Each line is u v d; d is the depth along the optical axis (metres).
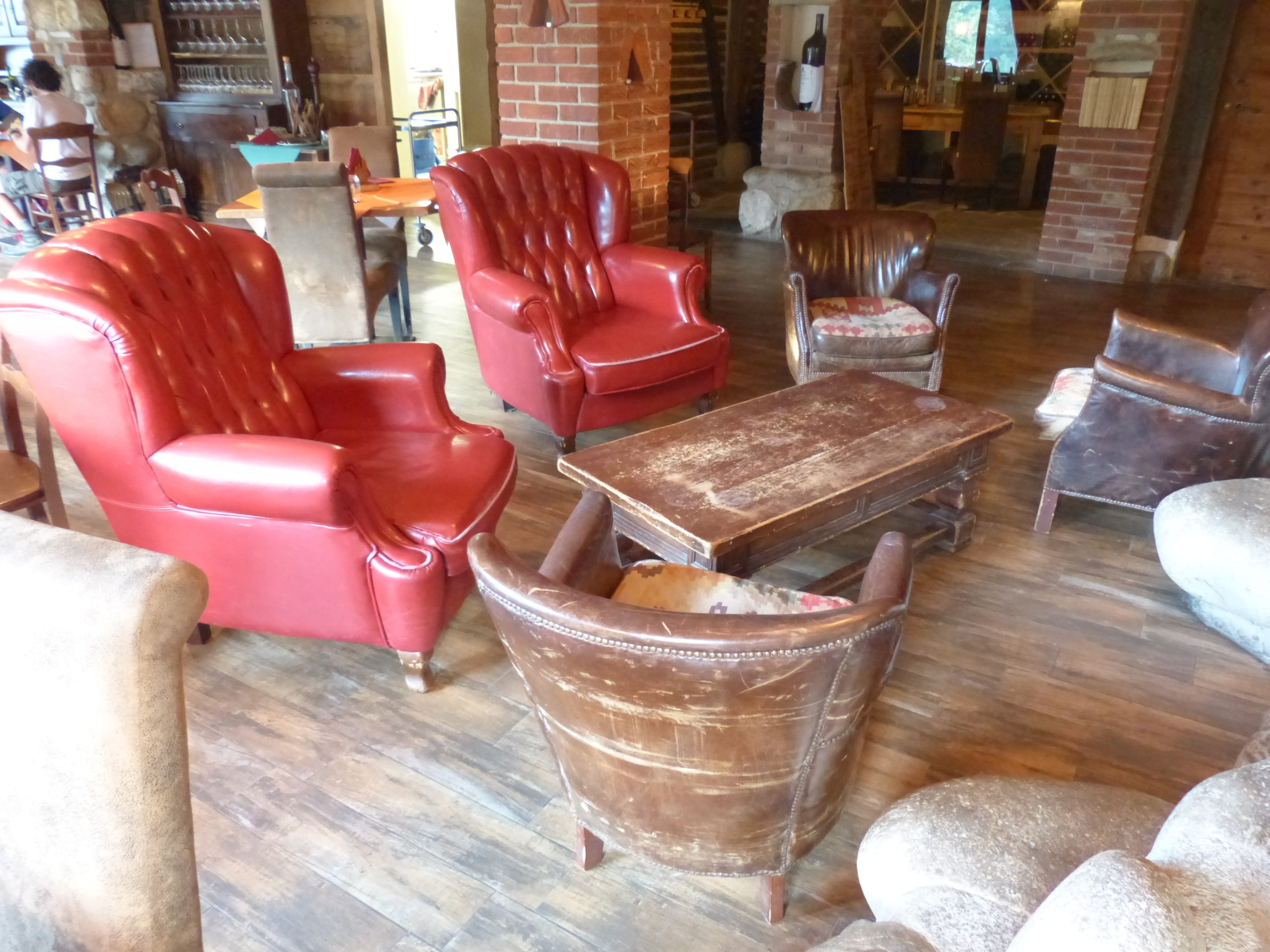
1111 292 5.60
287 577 2.01
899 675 2.19
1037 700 2.11
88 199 6.45
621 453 2.31
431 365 2.44
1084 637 2.34
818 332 3.54
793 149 6.63
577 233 3.60
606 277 3.67
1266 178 5.47
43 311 1.81
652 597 1.70
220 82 7.09
